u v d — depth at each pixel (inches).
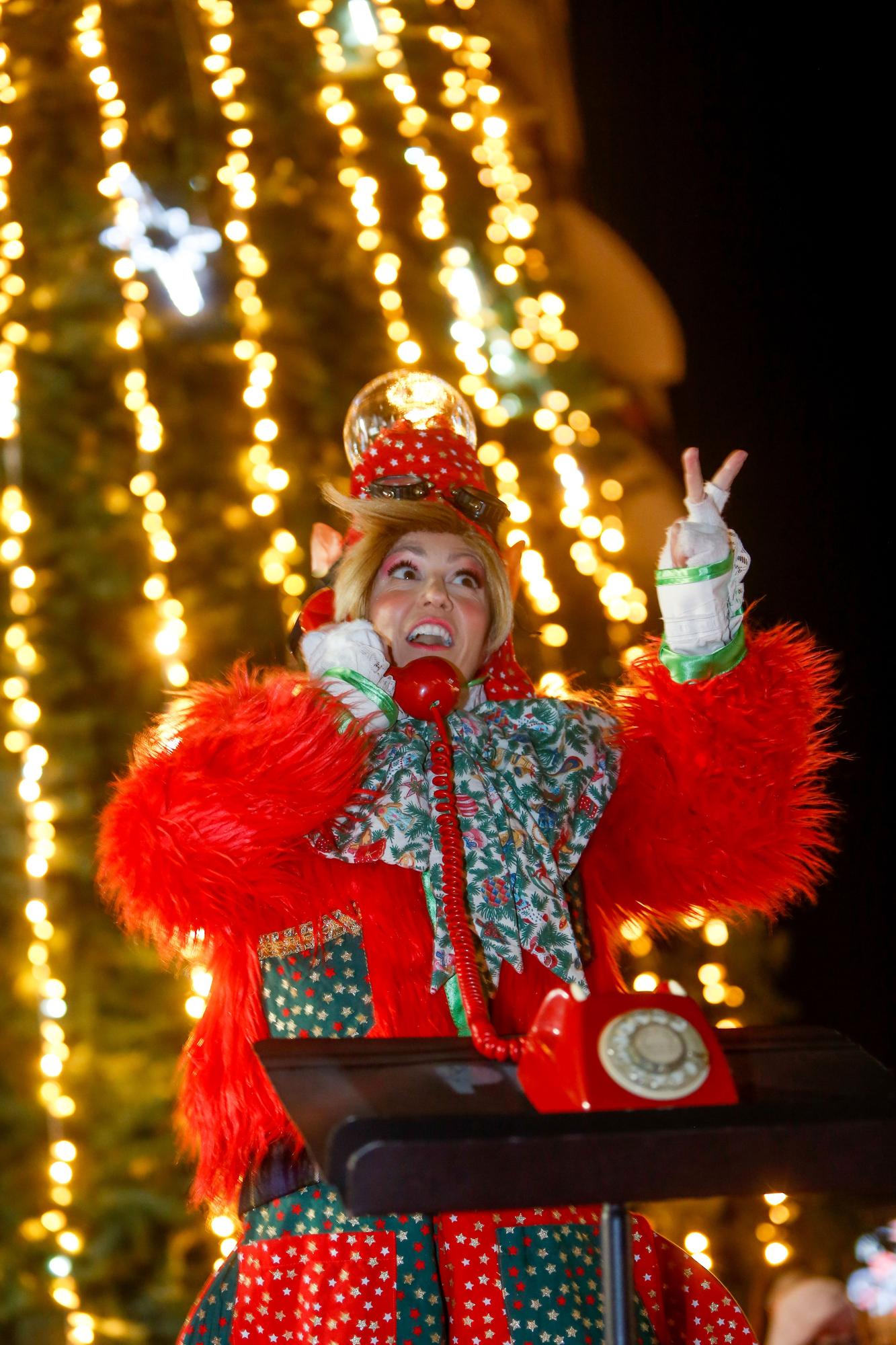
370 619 110.3
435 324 198.8
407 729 101.3
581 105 303.3
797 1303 182.9
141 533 185.8
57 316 188.5
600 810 103.3
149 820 90.8
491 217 207.6
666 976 197.0
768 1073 73.6
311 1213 89.4
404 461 116.2
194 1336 90.8
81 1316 168.6
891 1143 64.5
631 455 210.7
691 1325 94.3
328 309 195.5
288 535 182.9
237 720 95.7
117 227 191.0
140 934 171.2
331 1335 85.0
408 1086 70.6
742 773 102.3
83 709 182.5
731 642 101.7
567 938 96.4
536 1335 85.4
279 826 90.7
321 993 94.6
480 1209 60.6
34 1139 175.6
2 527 185.0
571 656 197.9
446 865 92.3
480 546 112.7
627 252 242.5
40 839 179.0
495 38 231.1
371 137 201.8
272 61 201.3
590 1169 61.5
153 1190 173.3
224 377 192.5
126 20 201.0
